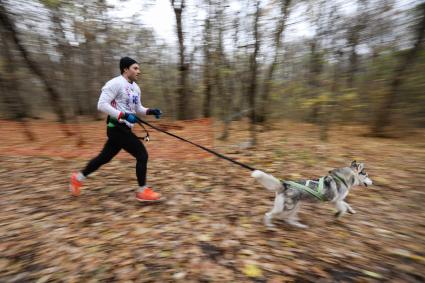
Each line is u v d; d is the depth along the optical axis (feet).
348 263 9.37
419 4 29.14
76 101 46.44
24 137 30.71
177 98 44.04
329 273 8.85
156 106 58.54
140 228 11.32
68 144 27.37
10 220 12.05
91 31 32.99
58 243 10.27
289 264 9.21
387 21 30.42
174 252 9.72
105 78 52.34
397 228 11.81
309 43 28.78
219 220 12.10
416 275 8.88
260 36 23.82
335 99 27.12
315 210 13.30
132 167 19.43
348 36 29.25
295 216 12.44
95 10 32.32
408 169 19.69
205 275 8.62
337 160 21.90
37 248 9.98
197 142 27.43
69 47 36.81
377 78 33.83
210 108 39.01
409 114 34.40
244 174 18.03
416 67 31.71
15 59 28.76
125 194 14.80
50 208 13.17
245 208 13.30
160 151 23.97
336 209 12.95
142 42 49.37
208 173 18.19
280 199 11.33
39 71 28.96
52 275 8.59
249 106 26.30
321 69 28.76
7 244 10.23
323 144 28.09
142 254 9.57
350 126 38.88
